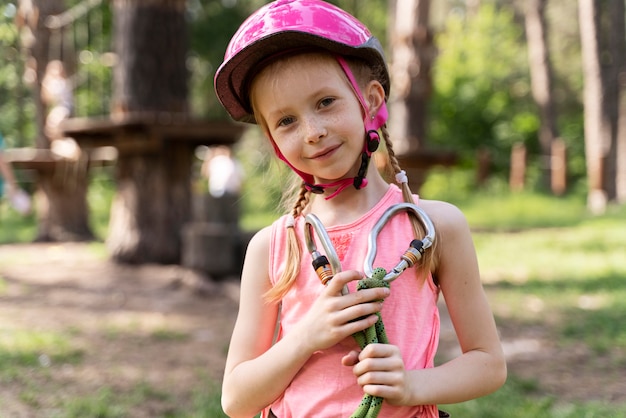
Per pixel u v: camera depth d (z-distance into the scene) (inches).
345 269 67.7
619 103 665.0
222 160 434.6
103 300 277.6
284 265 70.1
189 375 185.0
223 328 236.7
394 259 67.2
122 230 352.5
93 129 327.3
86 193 481.7
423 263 66.7
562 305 269.1
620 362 196.5
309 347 64.1
